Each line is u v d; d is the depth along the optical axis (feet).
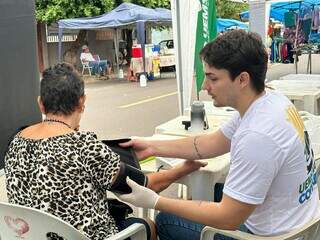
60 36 54.03
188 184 8.75
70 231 6.01
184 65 17.49
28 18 12.10
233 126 8.04
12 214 6.31
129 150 8.46
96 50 71.36
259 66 6.13
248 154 5.91
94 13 61.87
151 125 28.50
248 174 5.94
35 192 6.23
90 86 51.47
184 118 12.82
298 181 6.23
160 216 7.91
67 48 69.92
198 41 17.15
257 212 6.38
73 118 6.64
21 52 12.00
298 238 6.39
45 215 5.98
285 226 6.31
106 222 6.63
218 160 8.97
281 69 58.70
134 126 28.32
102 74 61.57
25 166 6.32
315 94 18.51
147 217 9.61
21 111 12.03
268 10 29.89
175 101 37.83
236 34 6.16
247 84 6.19
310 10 42.47
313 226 6.36
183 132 11.09
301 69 58.23
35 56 12.40
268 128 5.95
